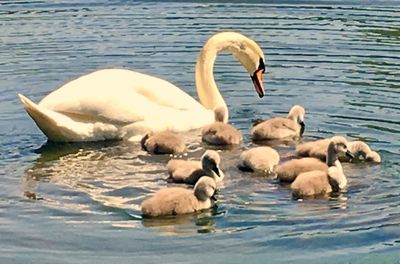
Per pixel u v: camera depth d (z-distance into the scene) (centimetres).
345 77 1784
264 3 2458
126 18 2311
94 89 1482
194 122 1531
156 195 1170
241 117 1605
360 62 1888
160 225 1132
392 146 1405
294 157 1381
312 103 1641
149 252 1057
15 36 2141
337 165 1288
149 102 1502
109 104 1472
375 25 2192
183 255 1049
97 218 1155
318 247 1063
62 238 1097
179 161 1310
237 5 2442
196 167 1284
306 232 1101
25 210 1181
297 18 2278
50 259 1043
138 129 1480
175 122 1509
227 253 1052
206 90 1644
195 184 1210
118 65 1898
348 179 1267
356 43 2027
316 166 1271
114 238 1096
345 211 1158
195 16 2316
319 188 1209
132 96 1489
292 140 1470
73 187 1265
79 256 1050
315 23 2220
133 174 1320
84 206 1195
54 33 2166
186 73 1855
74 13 2378
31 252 1062
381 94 1672
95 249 1068
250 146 1449
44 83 1788
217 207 1182
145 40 2081
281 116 1606
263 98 1697
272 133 1470
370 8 2384
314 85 1745
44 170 1338
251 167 1311
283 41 2053
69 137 1459
